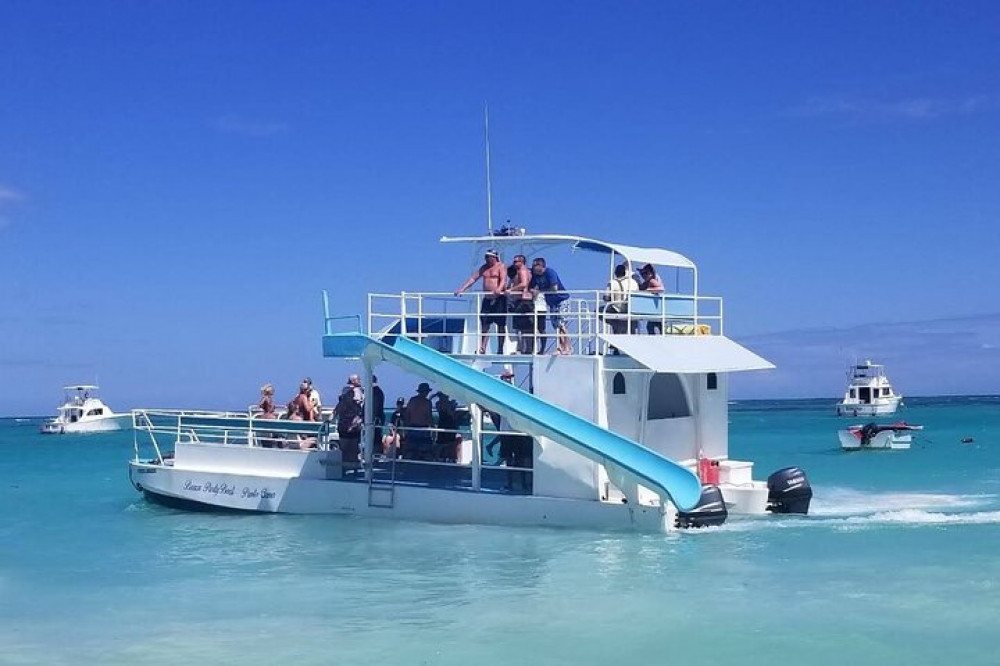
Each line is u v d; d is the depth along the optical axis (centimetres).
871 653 1170
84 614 1423
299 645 1239
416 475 2166
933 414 11662
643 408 2017
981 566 1608
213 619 1374
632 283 2069
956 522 2028
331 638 1266
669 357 1931
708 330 2211
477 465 1989
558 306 2072
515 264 2047
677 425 2116
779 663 1141
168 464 2389
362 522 2045
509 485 2042
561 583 1528
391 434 2172
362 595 1487
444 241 2172
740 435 7131
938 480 3309
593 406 1900
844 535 1869
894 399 9706
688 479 1797
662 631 1266
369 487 2072
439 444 2150
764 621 1304
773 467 4050
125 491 3150
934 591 1445
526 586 1515
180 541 1961
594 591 1474
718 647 1200
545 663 1152
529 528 1919
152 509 2408
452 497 1988
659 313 2086
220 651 1223
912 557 1680
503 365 2003
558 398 1933
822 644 1205
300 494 2153
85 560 1827
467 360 2028
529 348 2045
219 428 2341
